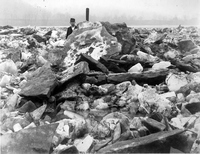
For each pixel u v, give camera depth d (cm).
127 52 685
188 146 279
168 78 496
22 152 279
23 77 554
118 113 390
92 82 495
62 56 663
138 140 282
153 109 397
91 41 687
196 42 938
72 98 439
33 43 893
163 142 269
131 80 514
